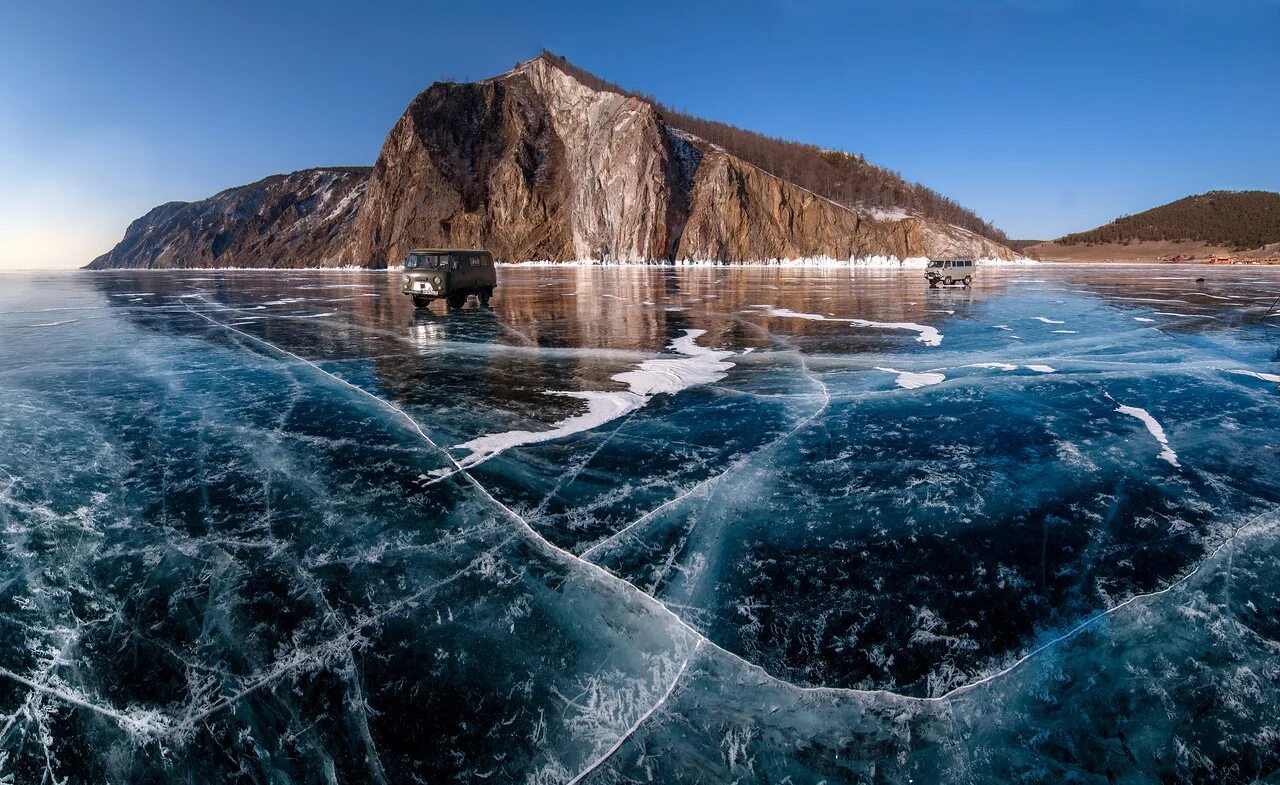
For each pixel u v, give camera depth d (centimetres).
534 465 523
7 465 520
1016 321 1529
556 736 249
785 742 246
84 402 733
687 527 411
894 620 314
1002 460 531
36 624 315
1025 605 325
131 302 2209
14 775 239
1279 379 851
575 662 288
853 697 267
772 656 290
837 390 798
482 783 230
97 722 259
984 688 270
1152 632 303
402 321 1573
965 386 815
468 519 421
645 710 262
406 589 340
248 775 237
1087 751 239
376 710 261
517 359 1024
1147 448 563
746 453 552
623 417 673
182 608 326
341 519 421
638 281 3653
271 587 343
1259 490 468
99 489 473
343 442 584
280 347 1145
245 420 658
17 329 1409
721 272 5250
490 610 322
